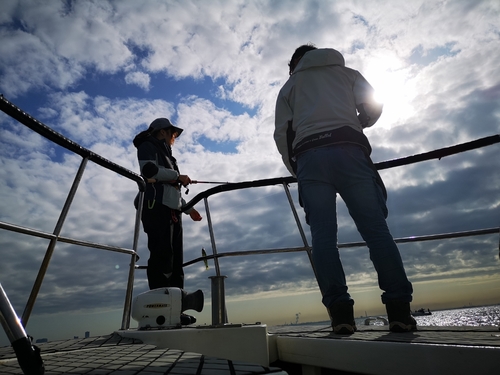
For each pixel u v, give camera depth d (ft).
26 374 2.02
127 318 6.31
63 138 4.57
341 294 4.46
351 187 4.78
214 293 5.09
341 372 3.62
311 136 5.01
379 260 4.46
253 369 2.39
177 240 8.23
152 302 5.67
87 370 2.52
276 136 5.68
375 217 4.63
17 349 2.02
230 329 4.32
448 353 2.39
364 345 3.04
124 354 3.46
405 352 2.67
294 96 5.55
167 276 7.36
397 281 4.31
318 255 4.65
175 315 5.68
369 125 5.64
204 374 2.23
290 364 4.35
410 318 4.17
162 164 8.12
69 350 3.96
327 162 4.83
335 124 5.00
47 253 4.32
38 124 4.12
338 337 3.71
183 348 4.48
